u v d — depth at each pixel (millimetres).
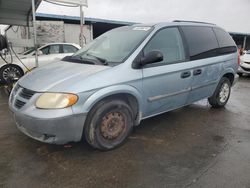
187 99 4242
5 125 4070
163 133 3877
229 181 2637
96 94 2900
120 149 3295
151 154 3186
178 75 3832
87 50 4047
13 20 8109
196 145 3479
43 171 2754
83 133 3023
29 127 2830
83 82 2867
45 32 11648
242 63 10945
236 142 3617
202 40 4414
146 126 4156
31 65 8172
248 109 5395
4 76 7863
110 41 3887
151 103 3592
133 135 3764
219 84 5039
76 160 2996
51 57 8484
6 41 6367
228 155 3209
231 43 5188
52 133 2768
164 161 3020
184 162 3006
